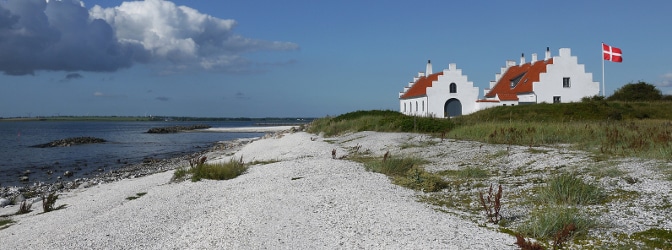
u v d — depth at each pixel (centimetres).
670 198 966
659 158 1415
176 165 3169
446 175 1441
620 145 1716
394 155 1944
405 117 3600
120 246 885
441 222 898
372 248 757
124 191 1628
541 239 793
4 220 1327
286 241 817
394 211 984
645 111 4381
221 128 12250
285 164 1788
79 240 947
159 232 962
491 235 816
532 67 5981
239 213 1026
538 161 1546
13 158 4025
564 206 941
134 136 8425
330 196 1152
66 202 1570
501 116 4428
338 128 3575
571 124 2567
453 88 5744
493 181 1302
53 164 3541
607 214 902
